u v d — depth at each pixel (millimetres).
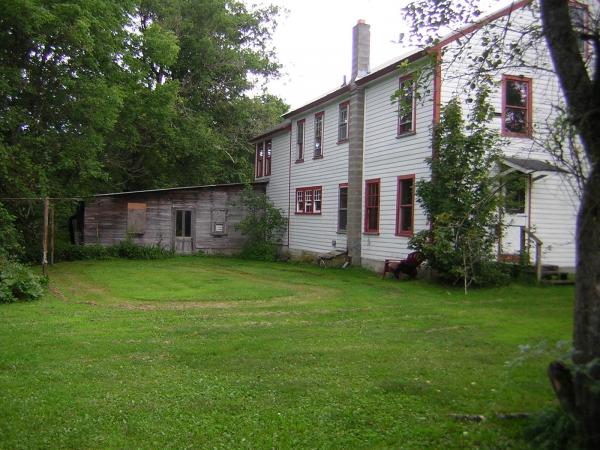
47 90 20781
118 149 30484
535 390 5801
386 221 18797
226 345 7934
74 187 23359
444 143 14641
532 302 11953
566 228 16203
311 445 4453
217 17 33656
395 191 18234
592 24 4492
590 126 4156
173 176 34969
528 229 14914
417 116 16906
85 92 20812
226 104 35375
